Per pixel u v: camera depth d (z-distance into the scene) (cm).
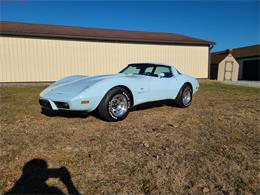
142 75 486
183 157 270
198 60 1545
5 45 1088
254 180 222
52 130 359
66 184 210
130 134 348
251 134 358
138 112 503
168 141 322
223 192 203
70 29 1402
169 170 238
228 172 237
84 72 1263
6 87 1013
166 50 1446
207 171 238
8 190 199
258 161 262
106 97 396
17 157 262
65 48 1206
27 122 403
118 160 259
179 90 550
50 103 390
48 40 1166
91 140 320
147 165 248
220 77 1983
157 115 477
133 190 203
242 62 2255
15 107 536
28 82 1149
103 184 211
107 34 1359
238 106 602
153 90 474
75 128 372
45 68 1177
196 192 202
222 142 321
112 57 1317
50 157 263
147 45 1395
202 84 1318
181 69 1502
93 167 242
